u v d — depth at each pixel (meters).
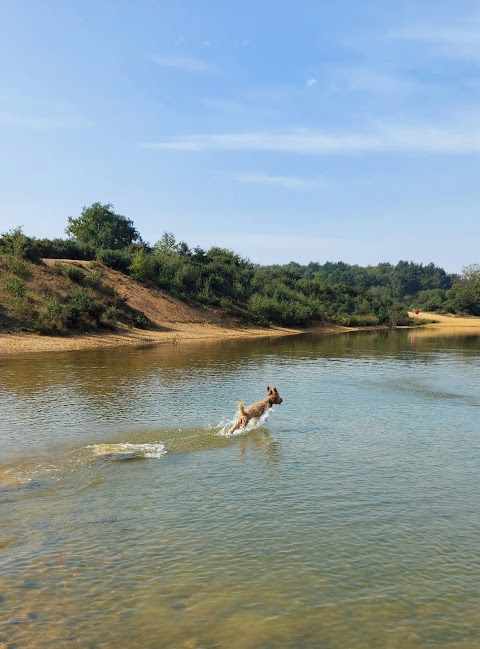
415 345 46.28
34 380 21.28
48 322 37.31
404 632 5.71
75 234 87.25
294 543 7.70
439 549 7.59
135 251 66.88
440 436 13.77
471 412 16.86
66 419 14.95
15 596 6.26
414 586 6.63
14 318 36.72
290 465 11.24
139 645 5.44
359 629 5.76
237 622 5.86
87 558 7.18
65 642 5.46
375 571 6.97
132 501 9.14
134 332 44.38
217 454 11.99
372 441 13.23
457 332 73.81
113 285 53.66
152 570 6.90
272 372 25.78
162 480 10.20
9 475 10.30
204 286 64.94
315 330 69.19
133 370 24.86
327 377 24.50
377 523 8.41
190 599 6.27
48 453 11.77
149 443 12.72
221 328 56.12
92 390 19.41
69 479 10.16
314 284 92.75
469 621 5.94
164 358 30.45
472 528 8.28
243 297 70.25
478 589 6.59
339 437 13.60
